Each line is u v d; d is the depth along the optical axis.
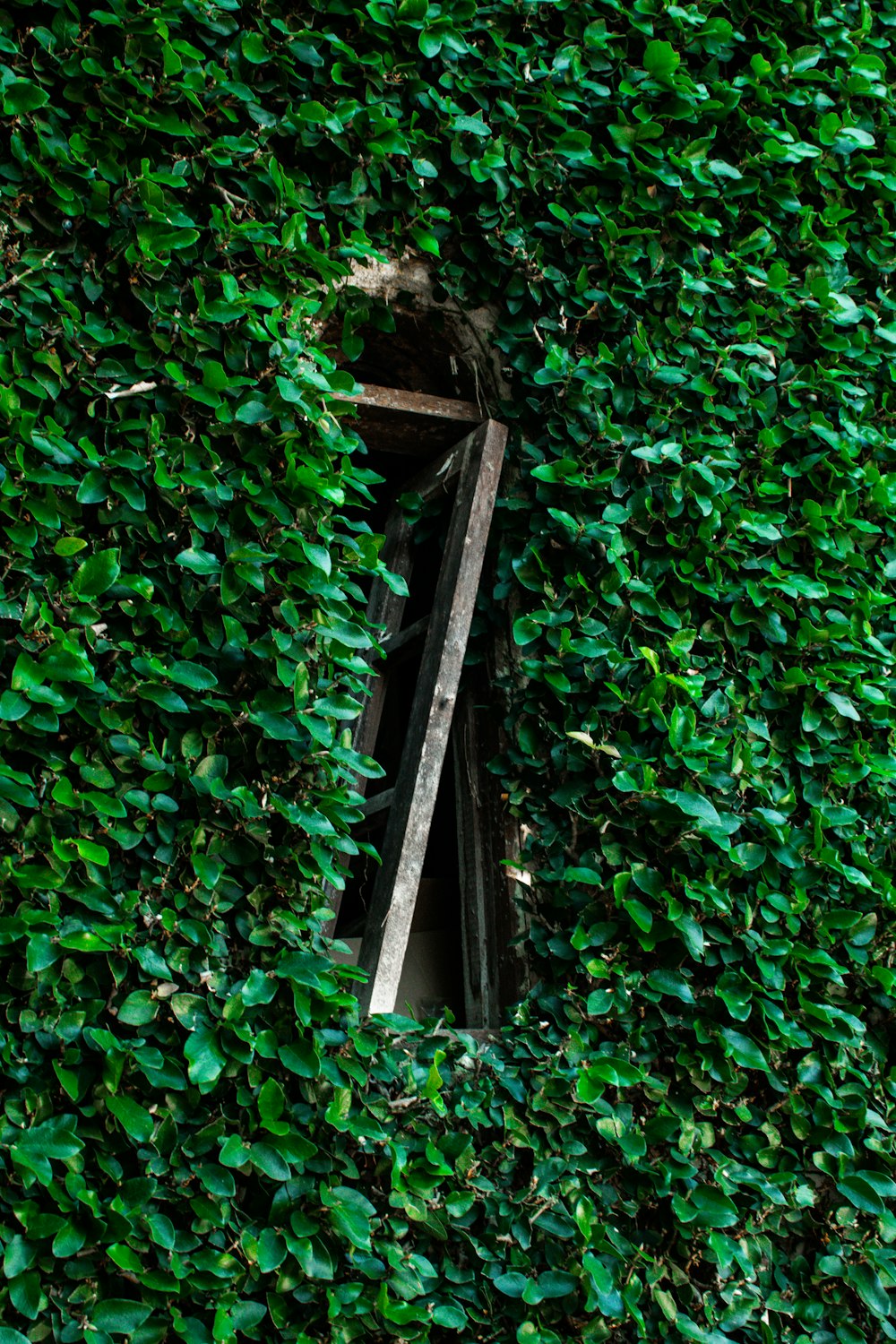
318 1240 1.82
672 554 2.45
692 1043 2.29
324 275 2.13
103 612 1.87
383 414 2.44
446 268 2.36
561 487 2.37
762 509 2.60
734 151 2.74
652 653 2.26
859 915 2.45
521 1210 2.04
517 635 2.25
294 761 1.98
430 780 2.20
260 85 2.15
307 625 2.00
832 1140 2.33
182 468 1.94
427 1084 1.95
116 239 1.95
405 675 3.20
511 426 2.47
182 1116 1.80
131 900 1.79
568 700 2.32
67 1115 1.70
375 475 2.13
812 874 2.46
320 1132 1.90
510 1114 2.06
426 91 2.32
